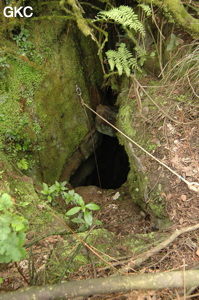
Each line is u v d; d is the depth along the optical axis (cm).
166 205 284
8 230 133
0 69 338
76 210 212
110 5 368
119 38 420
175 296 190
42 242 253
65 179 447
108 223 355
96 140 495
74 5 313
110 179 569
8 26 337
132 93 387
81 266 228
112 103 516
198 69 324
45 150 396
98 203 408
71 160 460
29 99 367
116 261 234
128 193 418
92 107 479
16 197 294
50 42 384
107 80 482
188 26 326
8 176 307
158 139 326
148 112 351
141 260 223
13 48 348
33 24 363
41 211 292
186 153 305
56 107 411
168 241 231
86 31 310
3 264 211
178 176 288
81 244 220
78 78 437
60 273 220
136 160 330
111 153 565
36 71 370
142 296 190
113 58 341
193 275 173
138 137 344
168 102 345
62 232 245
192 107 332
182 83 346
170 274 171
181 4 321
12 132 338
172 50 370
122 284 161
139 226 333
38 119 380
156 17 368
